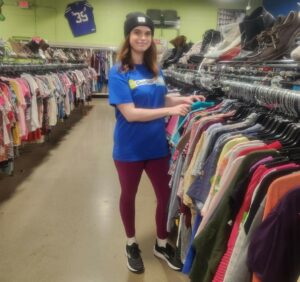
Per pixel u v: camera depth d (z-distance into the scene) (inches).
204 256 45.8
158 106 72.6
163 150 74.9
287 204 32.2
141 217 105.4
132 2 413.7
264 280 33.2
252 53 73.5
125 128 71.0
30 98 142.3
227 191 44.7
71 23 414.0
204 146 57.6
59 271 77.9
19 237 91.8
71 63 314.0
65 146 194.4
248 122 59.2
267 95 55.0
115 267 80.1
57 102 191.3
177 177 71.4
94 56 413.7
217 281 43.3
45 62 222.7
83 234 94.3
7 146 117.5
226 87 75.8
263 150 45.0
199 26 418.0
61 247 87.6
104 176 143.6
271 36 66.9
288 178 36.7
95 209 110.7
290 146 47.1
